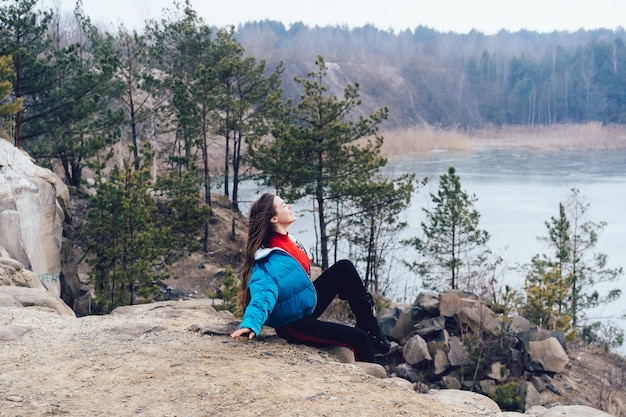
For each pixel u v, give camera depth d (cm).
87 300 2175
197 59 4178
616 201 6481
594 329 2970
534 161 11219
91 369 452
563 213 3331
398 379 539
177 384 412
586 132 17238
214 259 3616
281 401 386
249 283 466
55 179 1912
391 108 19400
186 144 3881
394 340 2270
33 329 572
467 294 2339
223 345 498
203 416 365
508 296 2308
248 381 417
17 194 1595
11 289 749
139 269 2119
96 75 2911
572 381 2228
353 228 3672
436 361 2117
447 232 3047
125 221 2155
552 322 2598
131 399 392
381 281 3828
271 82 4134
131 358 472
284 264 473
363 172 3091
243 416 364
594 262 4072
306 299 487
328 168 3058
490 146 15212
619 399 2178
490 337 2202
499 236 4803
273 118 4206
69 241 2078
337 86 19088
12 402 389
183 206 2756
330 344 500
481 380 2109
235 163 4347
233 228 3900
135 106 4600
